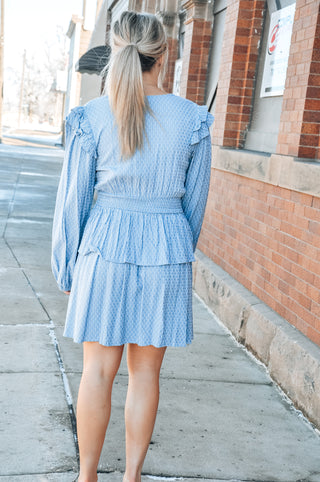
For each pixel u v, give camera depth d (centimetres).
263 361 402
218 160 554
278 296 407
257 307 425
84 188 224
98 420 225
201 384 366
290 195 394
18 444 277
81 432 227
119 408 321
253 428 316
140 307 220
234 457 284
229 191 529
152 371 232
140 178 217
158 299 219
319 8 371
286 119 410
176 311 223
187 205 236
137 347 230
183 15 841
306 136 384
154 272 217
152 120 217
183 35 840
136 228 219
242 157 483
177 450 285
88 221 227
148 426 231
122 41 223
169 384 362
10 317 457
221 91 571
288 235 395
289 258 391
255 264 454
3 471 255
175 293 222
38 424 296
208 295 533
